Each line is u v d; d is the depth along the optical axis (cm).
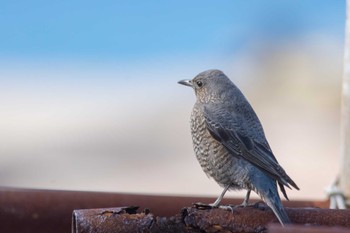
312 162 1667
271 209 661
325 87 2145
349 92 874
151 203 789
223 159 850
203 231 648
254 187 816
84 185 1606
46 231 781
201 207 656
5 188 796
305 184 1530
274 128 1906
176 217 647
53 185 1600
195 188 1599
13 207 780
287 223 643
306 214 664
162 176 1673
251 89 2198
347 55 885
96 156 1838
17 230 780
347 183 859
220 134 854
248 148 841
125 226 634
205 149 871
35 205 781
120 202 786
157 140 1978
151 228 636
